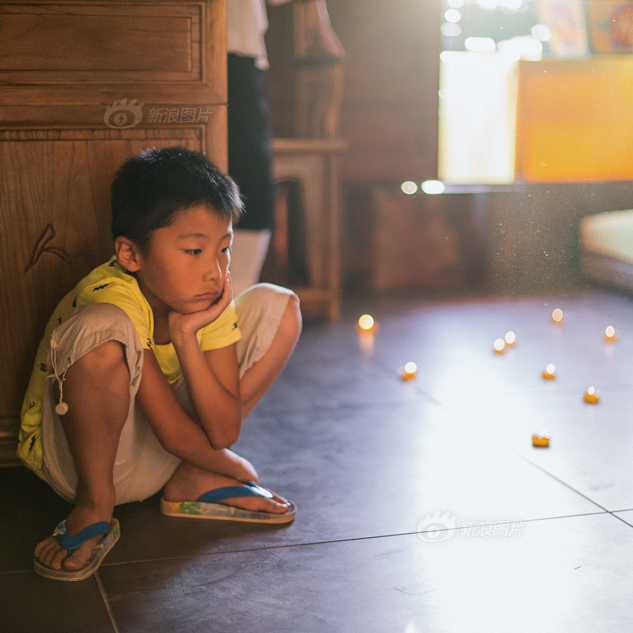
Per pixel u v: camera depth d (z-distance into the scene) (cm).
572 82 411
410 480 161
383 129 403
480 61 416
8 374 158
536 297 339
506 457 175
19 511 144
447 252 405
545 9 411
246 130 226
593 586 120
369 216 393
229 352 136
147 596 115
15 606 112
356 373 249
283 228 359
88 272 156
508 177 427
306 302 327
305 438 187
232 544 132
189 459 134
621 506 149
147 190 120
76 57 147
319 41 323
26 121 147
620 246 365
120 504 146
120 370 118
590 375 246
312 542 133
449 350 279
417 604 114
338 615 111
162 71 151
